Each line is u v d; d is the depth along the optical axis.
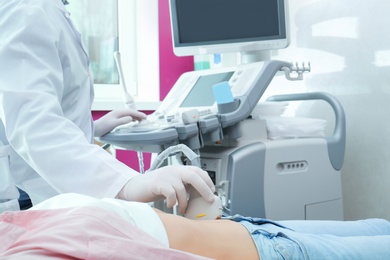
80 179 0.85
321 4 1.96
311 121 1.54
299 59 2.10
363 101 1.77
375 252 0.78
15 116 0.91
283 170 1.45
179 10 1.81
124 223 0.52
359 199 1.81
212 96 1.60
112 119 1.51
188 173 0.77
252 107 1.43
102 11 2.54
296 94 1.78
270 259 0.71
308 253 0.73
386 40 1.65
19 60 1.00
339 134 1.57
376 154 1.72
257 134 1.48
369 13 1.72
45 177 0.88
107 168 0.85
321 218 1.52
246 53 1.81
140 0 2.60
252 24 1.68
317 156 1.51
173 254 0.46
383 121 1.68
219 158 1.41
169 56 2.54
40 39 1.05
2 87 0.94
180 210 0.78
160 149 1.38
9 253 0.43
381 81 1.68
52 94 1.00
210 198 0.77
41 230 0.48
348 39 1.82
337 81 1.89
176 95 1.82
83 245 0.44
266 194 1.41
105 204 0.58
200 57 2.48
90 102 1.39
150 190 0.75
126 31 2.58
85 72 1.36
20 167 1.15
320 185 1.52
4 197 1.12
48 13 1.14
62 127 0.91
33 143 0.87
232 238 0.72
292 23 2.14
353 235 0.94
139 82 2.63
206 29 1.76
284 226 0.89
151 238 0.52
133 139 1.34
